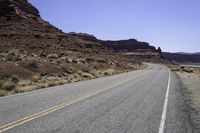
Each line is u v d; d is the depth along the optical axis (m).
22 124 8.74
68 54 63.66
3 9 97.25
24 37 77.94
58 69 34.75
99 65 58.06
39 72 29.94
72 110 11.46
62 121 9.33
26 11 109.12
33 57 41.41
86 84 25.02
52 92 18.25
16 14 96.56
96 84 25.06
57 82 25.28
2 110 11.22
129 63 98.69
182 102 14.57
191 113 11.45
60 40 85.75
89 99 14.93
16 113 10.59
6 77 23.55
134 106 12.78
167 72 54.03
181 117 10.45
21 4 110.25
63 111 11.20
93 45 101.56
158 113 11.14
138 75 41.75
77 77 33.47
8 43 66.94
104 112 11.13
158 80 31.34
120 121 9.51
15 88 20.02
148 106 12.87
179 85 25.55
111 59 85.81
